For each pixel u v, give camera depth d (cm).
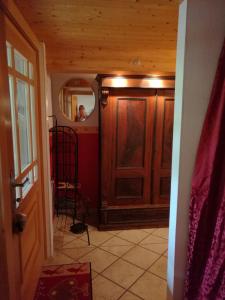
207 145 134
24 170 161
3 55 107
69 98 349
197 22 131
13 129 140
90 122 354
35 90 199
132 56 260
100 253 250
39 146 212
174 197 150
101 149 289
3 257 101
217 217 128
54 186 340
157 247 263
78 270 220
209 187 135
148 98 289
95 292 193
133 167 300
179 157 143
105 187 296
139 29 212
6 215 104
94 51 249
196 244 141
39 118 213
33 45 186
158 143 300
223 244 123
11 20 132
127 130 292
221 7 132
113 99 284
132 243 271
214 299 127
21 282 146
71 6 178
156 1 173
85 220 331
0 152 98
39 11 183
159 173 306
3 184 101
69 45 236
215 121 131
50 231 234
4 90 106
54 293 191
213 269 127
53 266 226
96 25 204
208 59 136
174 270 153
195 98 138
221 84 128
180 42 138
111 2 173
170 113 296
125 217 306
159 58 264
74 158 356
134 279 209
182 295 156
